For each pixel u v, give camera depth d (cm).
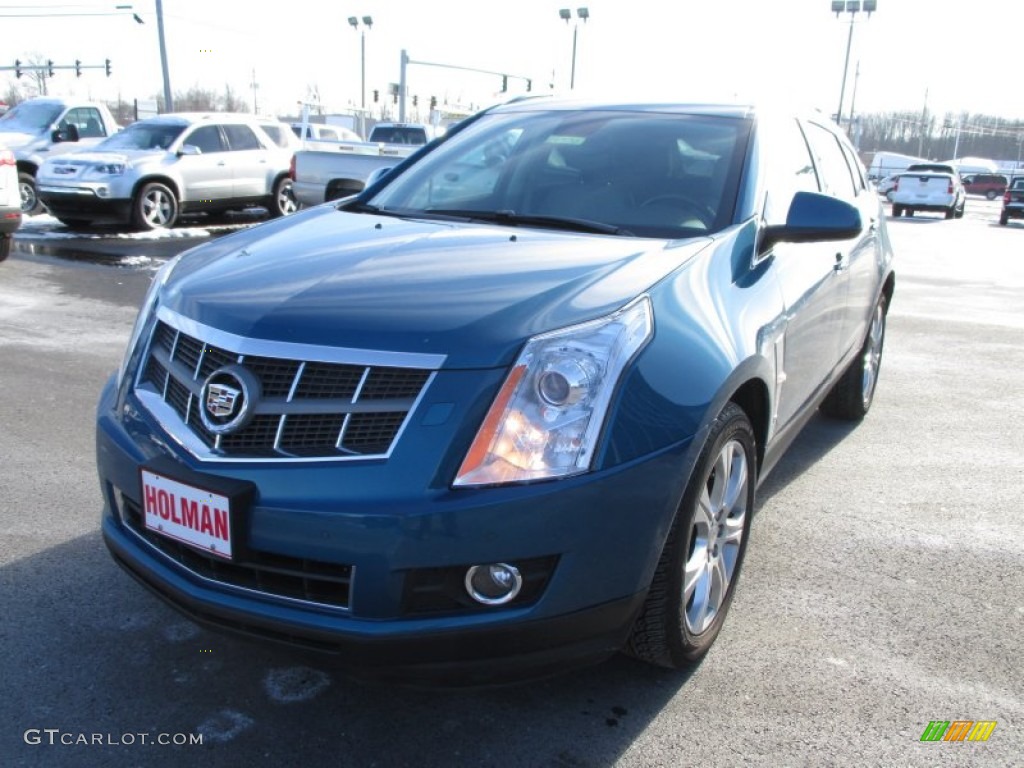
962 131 9956
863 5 4025
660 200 325
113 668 273
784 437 350
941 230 2314
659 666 272
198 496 222
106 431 259
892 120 9956
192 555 235
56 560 337
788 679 275
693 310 254
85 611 303
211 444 228
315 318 228
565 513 212
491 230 306
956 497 425
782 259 328
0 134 1571
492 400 213
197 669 274
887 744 247
